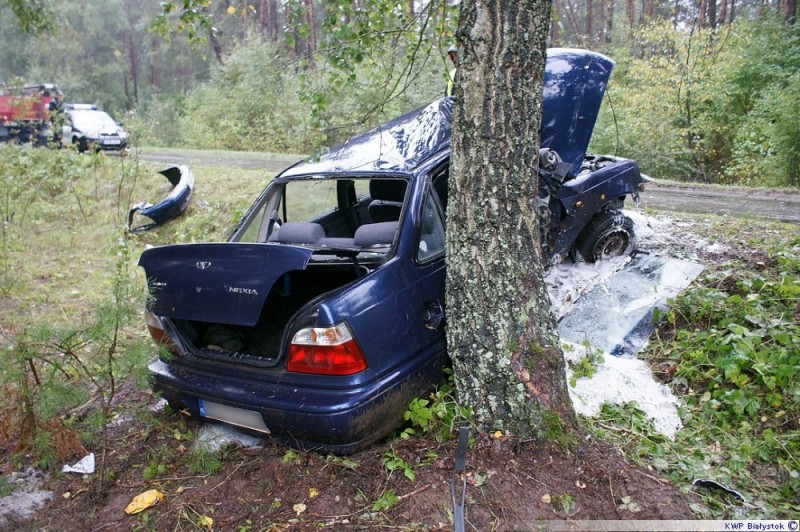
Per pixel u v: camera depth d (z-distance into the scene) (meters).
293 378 2.90
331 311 2.79
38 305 6.08
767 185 13.12
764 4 18.98
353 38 4.07
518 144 2.85
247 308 2.85
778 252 4.87
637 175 5.14
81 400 3.13
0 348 3.29
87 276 7.05
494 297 2.91
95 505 2.95
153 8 45.25
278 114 19.48
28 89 15.65
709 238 5.55
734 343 3.69
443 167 3.69
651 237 5.76
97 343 3.39
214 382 3.11
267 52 21.77
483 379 2.94
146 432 3.57
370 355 2.86
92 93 42.97
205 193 9.11
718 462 3.01
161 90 47.44
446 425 3.03
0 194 9.50
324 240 3.82
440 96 4.86
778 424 3.25
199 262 2.99
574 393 3.50
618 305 4.54
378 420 2.89
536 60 2.81
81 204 9.94
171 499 2.92
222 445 3.29
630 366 3.87
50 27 13.59
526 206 2.92
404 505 2.65
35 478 3.25
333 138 4.35
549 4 2.81
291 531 2.60
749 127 14.59
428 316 3.23
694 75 16.06
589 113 4.75
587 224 4.98
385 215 3.91
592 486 2.68
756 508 2.62
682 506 2.59
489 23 2.73
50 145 12.22
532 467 2.77
